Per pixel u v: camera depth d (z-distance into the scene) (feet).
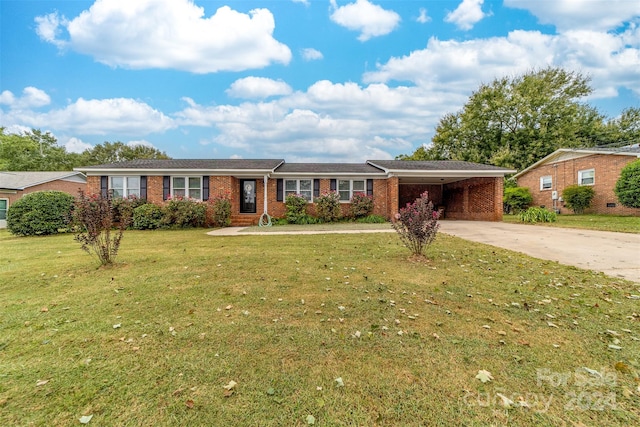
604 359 8.25
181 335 9.81
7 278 16.48
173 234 36.19
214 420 6.17
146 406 6.59
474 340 9.35
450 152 100.83
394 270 17.57
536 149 83.66
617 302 12.31
